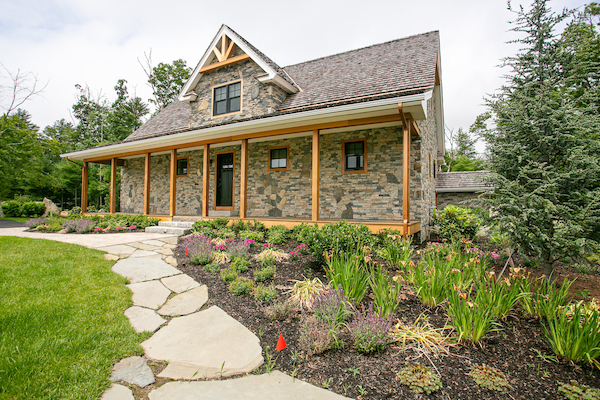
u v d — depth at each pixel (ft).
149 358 8.98
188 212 39.55
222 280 15.30
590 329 8.23
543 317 10.75
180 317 11.75
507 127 15.02
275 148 32.94
